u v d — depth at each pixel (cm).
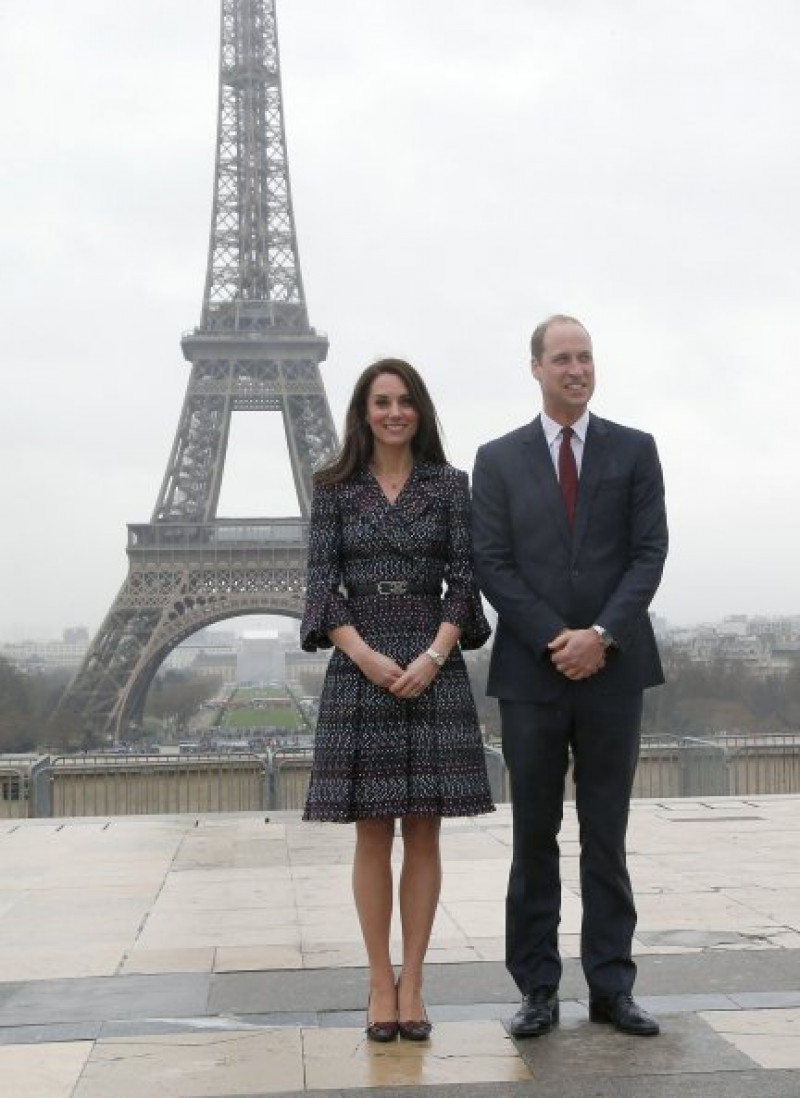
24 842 2641
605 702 1279
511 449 1324
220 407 18350
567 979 1452
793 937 1634
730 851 2381
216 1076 1134
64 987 1447
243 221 19550
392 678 1246
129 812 3697
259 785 3778
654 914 1789
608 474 1296
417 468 1320
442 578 1309
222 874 2233
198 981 1464
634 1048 1185
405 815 1256
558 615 1279
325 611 1275
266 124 19900
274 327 18812
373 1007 1248
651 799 3216
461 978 1459
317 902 1962
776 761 3866
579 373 1295
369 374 1319
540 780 1287
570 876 2128
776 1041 1194
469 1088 1091
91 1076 1136
